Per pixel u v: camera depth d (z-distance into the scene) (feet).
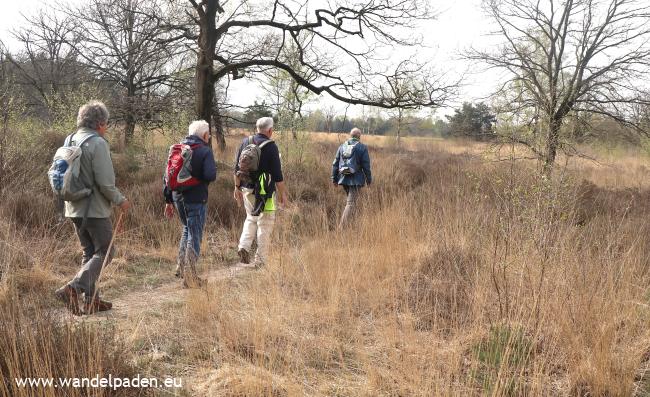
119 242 20.15
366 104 41.65
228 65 41.27
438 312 13.07
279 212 23.63
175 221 22.94
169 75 50.93
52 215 19.92
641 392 10.00
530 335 11.45
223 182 32.32
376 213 21.89
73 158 12.25
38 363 8.43
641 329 12.09
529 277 12.93
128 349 10.36
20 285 13.96
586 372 10.20
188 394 9.29
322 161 44.16
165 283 16.60
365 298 14.48
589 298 12.00
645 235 19.27
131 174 32.24
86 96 42.39
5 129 24.02
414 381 9.93
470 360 11.02
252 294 13.57
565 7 38.70
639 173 53.88
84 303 12.64
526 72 38.91
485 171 27.96
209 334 11.51
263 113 48.73
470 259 15.67
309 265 16.16
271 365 10.10
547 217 15.29
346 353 11.53
